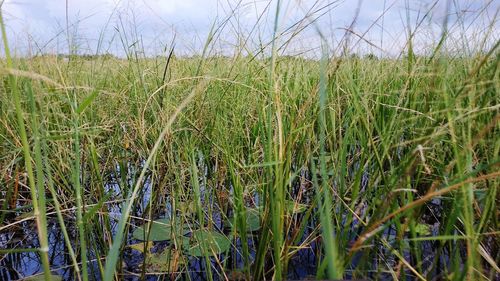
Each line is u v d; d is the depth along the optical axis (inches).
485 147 46.1
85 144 62.6
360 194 52.1
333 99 66.5
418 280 44.1
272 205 38.1
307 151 59.9
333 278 23.6
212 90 69.9
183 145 66.0
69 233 63.6
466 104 48.8
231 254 54.9
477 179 28.2
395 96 66.2
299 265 50.8
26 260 56.1
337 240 42.6
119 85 97.7
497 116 32.4
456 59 61.9
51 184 33.2
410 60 54.2
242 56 76.5
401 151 57.6
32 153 66.6
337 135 70.6
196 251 53.1
